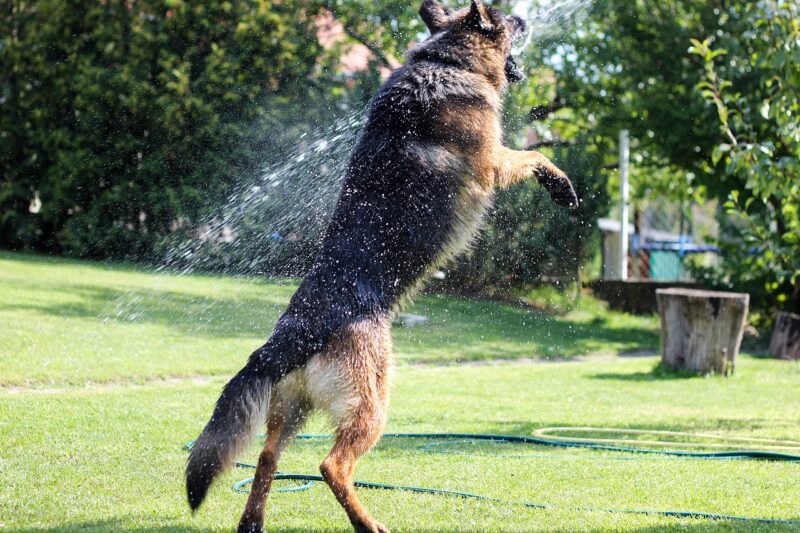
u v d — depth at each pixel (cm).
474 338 1723
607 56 2091
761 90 1762
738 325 1421
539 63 2053
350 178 640
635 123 2136
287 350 561
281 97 2097
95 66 2262
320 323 571
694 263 2177
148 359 1176
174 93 2133
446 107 678
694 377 1402
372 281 599
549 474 720
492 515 601
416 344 1598
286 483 693
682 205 2584
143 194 2173
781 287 1952
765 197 1107
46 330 1290
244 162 2092
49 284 1759
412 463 752
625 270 2491
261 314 1571
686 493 665
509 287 2169
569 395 1177
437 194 650
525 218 2102
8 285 1683
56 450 736
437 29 765
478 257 2106
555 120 2277
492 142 700
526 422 966
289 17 2098
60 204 2305
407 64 707
